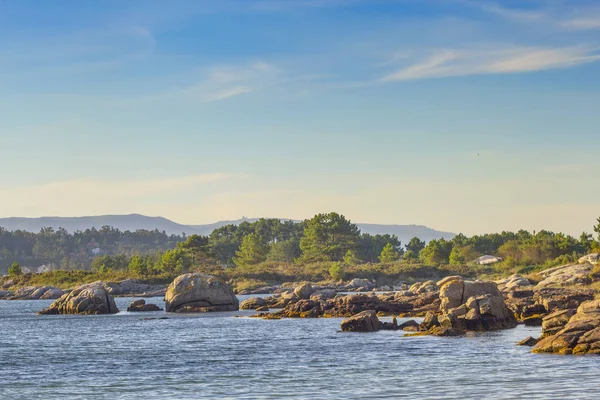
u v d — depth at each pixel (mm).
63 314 109875
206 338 67312
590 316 51500
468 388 37000
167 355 54875
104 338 69250
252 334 70250
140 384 41156
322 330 72875
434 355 50500
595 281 109812
